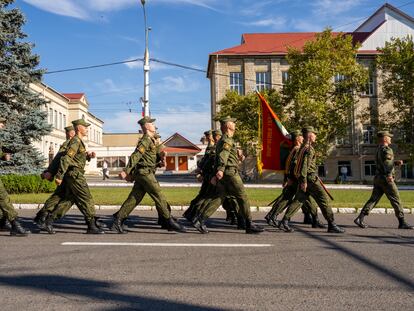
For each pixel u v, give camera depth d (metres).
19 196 14.67
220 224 9.46
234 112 31.88
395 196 8.88
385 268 5.43
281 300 4.17
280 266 5.49
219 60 41.94
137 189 7.99
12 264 5.49
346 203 12.80
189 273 5.12
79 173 7.71
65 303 4.06
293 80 31.33
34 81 20.98
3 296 4.27
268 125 11.05
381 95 40.66
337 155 41.34
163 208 8.02
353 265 5.57
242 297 4.25
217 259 5.85
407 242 7.25
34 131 20.17
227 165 7.87
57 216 7.88
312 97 30.80
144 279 4.85
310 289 4.53
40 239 7.25
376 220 10.25
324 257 6.02
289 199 8.75
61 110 62.28
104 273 5.09
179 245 6.80
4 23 19.91
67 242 6.98
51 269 5.26
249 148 31.27
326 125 30.94
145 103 24.62
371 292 4.44
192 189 19.83
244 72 41.72
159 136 8.35
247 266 5.48
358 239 7.52
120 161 69.12
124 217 8.01
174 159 60.69
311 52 31.17
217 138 9.23
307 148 8.18
